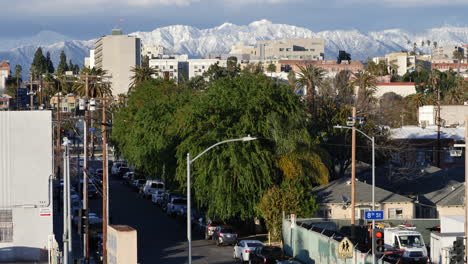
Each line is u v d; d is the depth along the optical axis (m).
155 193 97.06
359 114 98.50
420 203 74.94
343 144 93.56
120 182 127.50
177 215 84.12
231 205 67.44
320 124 93.81
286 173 70.25
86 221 54.41
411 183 86.69
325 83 113.69
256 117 71.75
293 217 60.97
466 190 41.91
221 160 67.31
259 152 68.75
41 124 60.78
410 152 109.44
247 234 73.50
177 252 62.34
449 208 74.88
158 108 92.88
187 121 71.00
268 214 66.19
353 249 49.25
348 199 71.69
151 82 127.31
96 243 66.56
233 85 74.81
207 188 67.56
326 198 71.94
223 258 59.44
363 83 130.62
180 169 70.12
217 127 68.88
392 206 72.38
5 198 60.38
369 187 75.69
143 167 100.75
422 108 154.12
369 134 95.38
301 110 75.62
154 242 68.06
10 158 60.50
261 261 53.84
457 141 115.19
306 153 72.81
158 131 88.69
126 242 50.03
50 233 60.84
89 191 103.38
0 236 60.38
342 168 93.69
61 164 128.25
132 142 97.19
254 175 67.81
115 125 122.25
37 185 60.72
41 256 60.72
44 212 60.84
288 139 70.81
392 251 53.47
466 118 42.44
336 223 65.12
